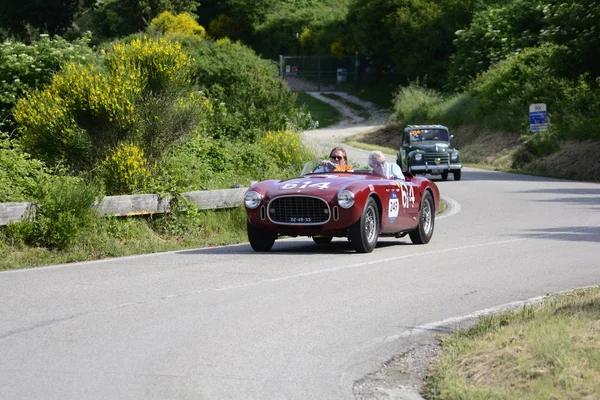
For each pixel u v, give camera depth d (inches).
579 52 2290.8
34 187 740.7
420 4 4069.9
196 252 702.5
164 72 936.9
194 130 968.9
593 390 298.7
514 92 2829.7
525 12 3348.9
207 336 405.7
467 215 1027.3
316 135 3469.5
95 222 723.4
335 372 353.1
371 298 498.6
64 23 4119.1
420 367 364.8
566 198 1244.5
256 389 327.0
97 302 482.0
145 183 834.2
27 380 334.3
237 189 868.6
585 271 592.7
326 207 670.5
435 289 526.9
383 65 4473.4
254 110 1572.3
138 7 4286.4
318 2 5364.2
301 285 538.0
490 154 2596.0
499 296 506.3
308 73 4813.0
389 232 725.3
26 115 905.5
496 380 326.0
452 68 3535.9
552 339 351.3
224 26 5083.7
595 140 2052.2
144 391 321.7
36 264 636.1
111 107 873.5
